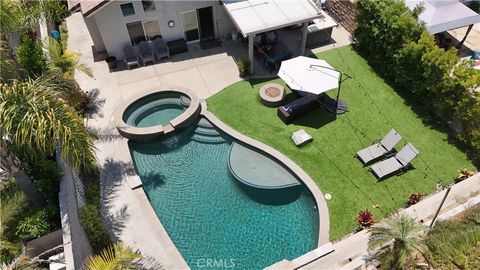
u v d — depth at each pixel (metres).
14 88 12.52
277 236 15.53
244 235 15.61
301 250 15.09
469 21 21.20
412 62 19.27
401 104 20.25
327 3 26.56
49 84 14.00
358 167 17.52
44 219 12.86
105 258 10.88
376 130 19.11
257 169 17.83
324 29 23.56
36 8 18.77
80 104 20.11
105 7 21.17
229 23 24.66
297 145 18.41
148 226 15.66
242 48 24.30
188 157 18.56
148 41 23.80
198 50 24.28
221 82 22.06
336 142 18.61
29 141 12.27
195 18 23.66
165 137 19.34
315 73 19.23
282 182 17.30
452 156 17.70
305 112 19.80
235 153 18.56
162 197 16.98
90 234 14.56
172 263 14.53
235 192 17.03
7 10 15.47
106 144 18.81
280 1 22.09
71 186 14.81
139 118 20.22
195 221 16.12
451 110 18.12
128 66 22.86
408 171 17.25
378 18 20.77
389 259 12.34
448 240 13.58
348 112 20.02
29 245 12.45
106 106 20.75
